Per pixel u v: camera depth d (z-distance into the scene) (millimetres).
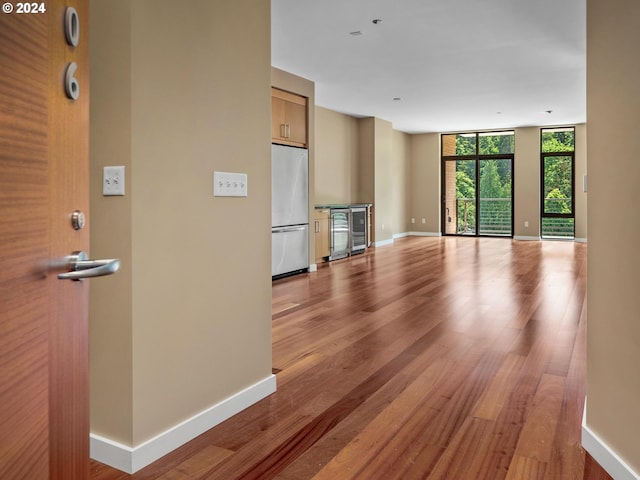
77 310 897
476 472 1687
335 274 6137
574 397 2314
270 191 2352
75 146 873
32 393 731
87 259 916
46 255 772
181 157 1862
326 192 8344
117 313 1720
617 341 1604
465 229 11367
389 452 1830
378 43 4688
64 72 828
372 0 3684
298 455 1812
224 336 2098
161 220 1789
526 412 2158
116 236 1712
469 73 5828
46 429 779
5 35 639
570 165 10117
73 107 864
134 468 1698
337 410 2197
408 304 4367
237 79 2125
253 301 2266
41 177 751
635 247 1490
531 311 4074
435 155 11391
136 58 1665
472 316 3916
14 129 666
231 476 1674
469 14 3984
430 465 1736
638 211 1472
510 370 2688
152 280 1763
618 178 1580
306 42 4648
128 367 1704
